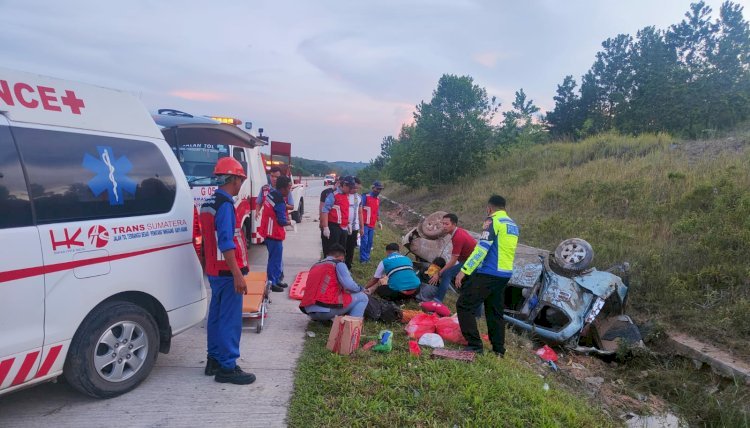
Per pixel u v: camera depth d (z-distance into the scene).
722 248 7.99
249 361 4.54
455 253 6.64
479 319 7.00
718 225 8.66
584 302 6.52
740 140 14.77
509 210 14.09
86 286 3.32
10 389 3.01
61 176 3.29
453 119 22.52
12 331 2.93
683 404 5.12
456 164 22.47
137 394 3.76
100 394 3.53
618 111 27.08
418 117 23.92
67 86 3.47
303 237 12.75
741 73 23.66
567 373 5.62
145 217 3.80
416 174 24.28
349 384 4.00
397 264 6.79
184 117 7.40
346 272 5.43
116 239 3.53
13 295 2.93
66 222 3.25
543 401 3.96
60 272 3.17
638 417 4.68
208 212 3.95
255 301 5.43
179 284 4.12
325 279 5.42
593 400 5.00
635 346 6.20
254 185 9.12
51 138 3.30
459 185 21.83
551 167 18.69
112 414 3.45
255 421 3.45
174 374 4.17
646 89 24.03
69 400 3.61
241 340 5.10
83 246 3.31
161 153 4.13
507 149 23.47
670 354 6.23
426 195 23.70
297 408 3.62
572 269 6.80
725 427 4.54
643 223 10.16
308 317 5.95
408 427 3.42
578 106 31.25
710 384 5.50
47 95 3.34
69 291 3.22
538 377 4.90
